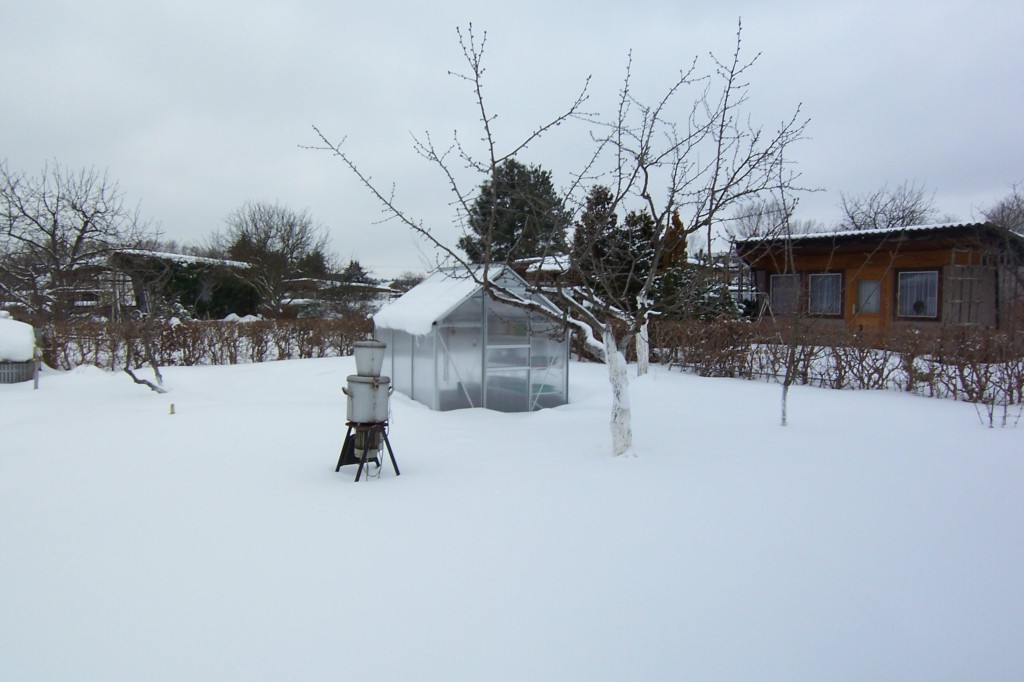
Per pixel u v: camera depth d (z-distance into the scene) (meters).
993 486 5.32
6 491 5.45
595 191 7.20
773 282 18.44
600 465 6.02
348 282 29.00
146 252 23.05
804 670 2.86
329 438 7.51
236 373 14.59
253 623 3.23
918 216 27.78
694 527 4.42
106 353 16.36
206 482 5.70
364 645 3.04
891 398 10.35
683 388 11.45
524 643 3.05
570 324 6.88
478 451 6.82
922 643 3.07
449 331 9.91
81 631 3.17
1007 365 9.74
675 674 2.82
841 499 4.98
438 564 3.88
